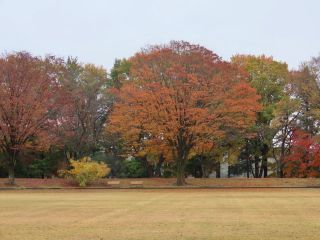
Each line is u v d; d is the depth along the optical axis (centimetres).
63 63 6038
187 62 4950
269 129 5722
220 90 4859
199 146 5166
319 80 5356
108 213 2327
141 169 6222
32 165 5981
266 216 2130
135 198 3441
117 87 6194
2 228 1814
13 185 5041
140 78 5000
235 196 3584
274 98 6009
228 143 5622
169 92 4719
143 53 5197
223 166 7888
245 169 6550
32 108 4997
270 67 6047
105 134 5884
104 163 5491
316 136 5181
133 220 2023
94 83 5941
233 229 1731
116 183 5225
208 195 3756
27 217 2178
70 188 4869
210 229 1736
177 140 5069
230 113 4922
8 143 5084
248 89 4903
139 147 5519
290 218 2048
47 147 5331
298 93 5453
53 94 5147
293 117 5597
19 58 5047
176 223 1909
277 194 3809
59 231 1727
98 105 5862
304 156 5409
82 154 5972
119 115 4969
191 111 4709
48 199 3362
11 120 4966
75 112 5641
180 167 5141
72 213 2341
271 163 6281
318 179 5247
